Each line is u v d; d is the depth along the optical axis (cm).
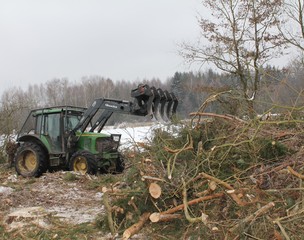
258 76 1009
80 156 993
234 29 1302
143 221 462
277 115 584
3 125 1602
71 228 526
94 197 732
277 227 372
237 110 636
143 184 491
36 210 587
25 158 1093
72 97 4322
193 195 473
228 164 511
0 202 672
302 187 412
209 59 1322
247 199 422
